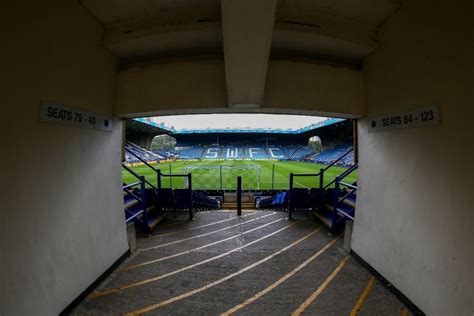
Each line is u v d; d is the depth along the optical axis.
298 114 3.81
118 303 2.70
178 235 4.83
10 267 1.94
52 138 2.37
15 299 1.97
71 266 2.60
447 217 2.15
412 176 2.58
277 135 50.44
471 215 1.93
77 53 2.70
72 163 2.66
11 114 1.94
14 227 1.97
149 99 3.40
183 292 2.90
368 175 3.44
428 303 2.33
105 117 3.29
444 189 2.18
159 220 5.60
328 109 3.40
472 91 1.91
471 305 1.92
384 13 2.89
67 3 2.54
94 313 2.54
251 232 5.00
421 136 2.45
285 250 4.09
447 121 2.14
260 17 2.24
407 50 2.62
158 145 47.31
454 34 2.06
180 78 3.34
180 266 3.54
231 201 11.66
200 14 2.90
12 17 1.95
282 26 2.92
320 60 3.46
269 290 2.94
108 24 3.13
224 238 4.66
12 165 1.95
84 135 2.86
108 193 3.38
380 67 3.11
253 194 12.19
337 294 2.85
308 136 48.03
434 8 2.26
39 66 2.20
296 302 2.71
